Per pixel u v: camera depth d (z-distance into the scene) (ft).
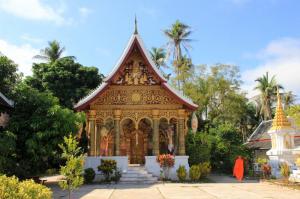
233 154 103.86
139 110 88.74
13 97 73.87
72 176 40.55
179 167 81.71
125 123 101.71
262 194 55.31
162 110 88.84
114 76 87.04
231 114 150.30
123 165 82.84
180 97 87.97
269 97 188.85
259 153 119.96
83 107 85.81
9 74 77.87
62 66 132.77
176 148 89.61
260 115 191.72
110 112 88.17
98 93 86.33
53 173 109.70
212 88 150.10
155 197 52.49
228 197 51.75
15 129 69.67
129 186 71.20
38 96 73.82
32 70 134.92
